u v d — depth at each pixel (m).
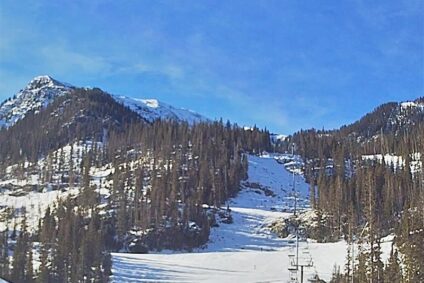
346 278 69.19
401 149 165.00
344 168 162.25
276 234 123.75
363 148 193.62
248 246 117.00
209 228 121.69
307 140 193.25
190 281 82.94
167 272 87.50
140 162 154.12
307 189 159.00
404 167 134.12
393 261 60.66
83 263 77.75
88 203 120.62
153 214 118.69
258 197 148.25
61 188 157.38
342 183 129.62
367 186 90.44
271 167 172.75
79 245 82.75
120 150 174.88
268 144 196.88
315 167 171.75
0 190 160.25
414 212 84.44
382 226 95.19
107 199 131.12
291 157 185.00
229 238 120.94
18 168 176.50
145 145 167.00
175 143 164.62
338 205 119.50
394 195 112.88
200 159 152.25
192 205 124.88
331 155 181.38
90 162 162.25
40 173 171.50
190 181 139.88
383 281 59.16
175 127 182.25
